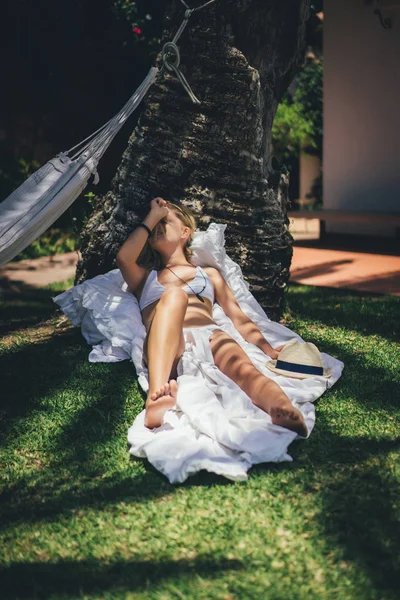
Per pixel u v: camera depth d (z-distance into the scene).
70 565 3.08
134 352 4.91
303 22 6.08
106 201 6.24
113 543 3.21
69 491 3.67
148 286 5.09
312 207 18.55
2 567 3.08
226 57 5.53
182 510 3.43
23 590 2.94
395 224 10.43
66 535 3.30
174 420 4.13
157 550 3.15
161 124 5.77
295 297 7.54
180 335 4.54
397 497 3.49
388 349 5.68
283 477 3.70
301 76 18.30
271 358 5.05
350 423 4.33
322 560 3.03
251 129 5.68
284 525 3.29
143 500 3.54
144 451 3.90
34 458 4.05
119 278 5.48
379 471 3.75
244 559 3.06
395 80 10.70
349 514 3.35
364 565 3.00
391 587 2.87
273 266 6.00
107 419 4.43
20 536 3.30
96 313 5.27
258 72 5.77
